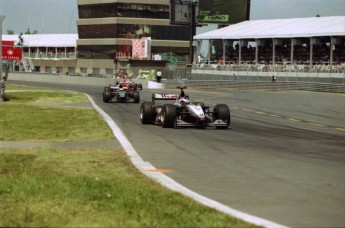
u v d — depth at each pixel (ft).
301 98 244.42
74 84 389.39
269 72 369.50
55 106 170.40
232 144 87.76
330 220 40.65
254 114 161.58
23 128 101.96
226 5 447.01
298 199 47.73
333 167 65.87
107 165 62.64
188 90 309.42
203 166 65.16
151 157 71.72
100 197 45.19
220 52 456.04
